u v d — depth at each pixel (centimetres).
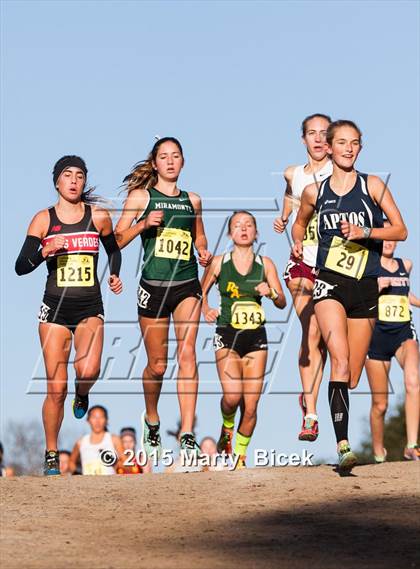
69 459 1456
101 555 731
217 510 879
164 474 1060
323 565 709
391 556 731
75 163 1114
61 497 934
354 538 781
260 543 768
